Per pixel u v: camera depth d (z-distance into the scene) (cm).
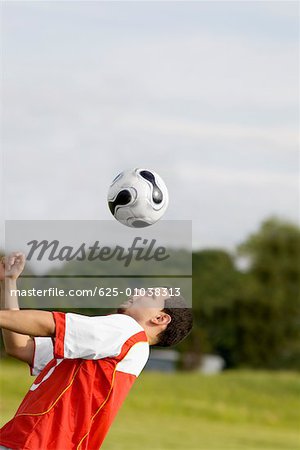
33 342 743
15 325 659
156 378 4038
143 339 700
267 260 5791
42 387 689
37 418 676
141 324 723
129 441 2341
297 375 4341
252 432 2939
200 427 2956
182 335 735
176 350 5462
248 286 5725
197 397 3666
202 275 5756
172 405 3425
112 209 862
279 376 4253
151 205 848
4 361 4000
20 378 3544
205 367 5525
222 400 3669
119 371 688
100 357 680
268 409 3572
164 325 725
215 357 5625
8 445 671
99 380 685
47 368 714
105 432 692
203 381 4034
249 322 5653
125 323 694
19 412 691
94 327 677
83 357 678
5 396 3139
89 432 685
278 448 2500
